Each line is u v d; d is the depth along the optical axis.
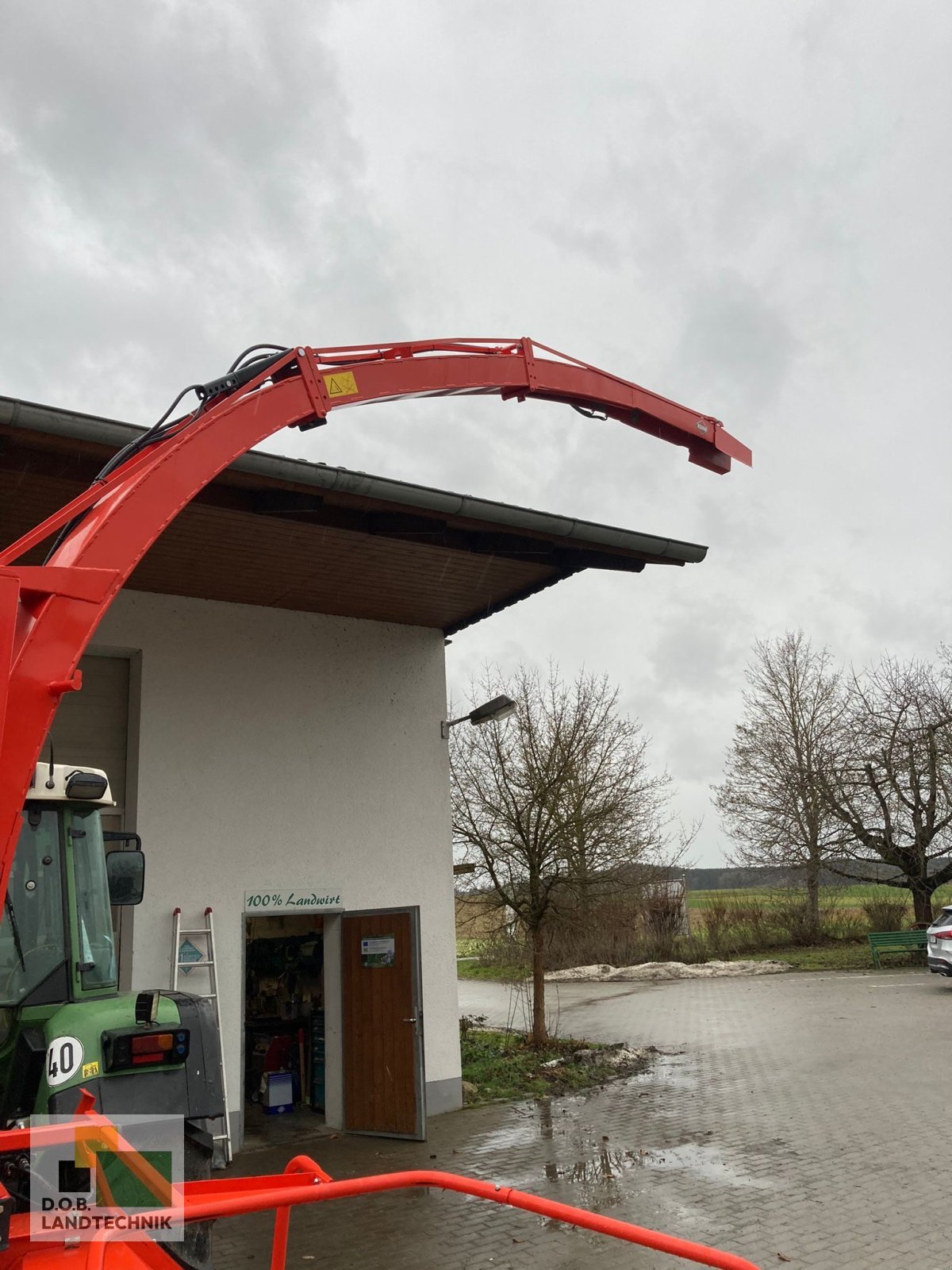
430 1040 10.18
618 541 8.42
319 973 10.57
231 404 4.57
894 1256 5.72
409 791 10.54
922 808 26.62
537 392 6.08
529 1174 7.68
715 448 6.88
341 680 10.31
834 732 28.48
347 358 5.25
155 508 3.97
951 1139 8.23
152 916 8.66
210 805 9.17
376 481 7.08
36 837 4.62
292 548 8.35
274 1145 8.91
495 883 13.36
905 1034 13.74
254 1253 6.13
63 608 3.27
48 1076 3.88
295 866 9.58
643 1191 7.12
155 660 9.15
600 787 13.52
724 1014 16.78
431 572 9.21
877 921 27.42
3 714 3.03
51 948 4.51
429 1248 6.14
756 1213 6.55
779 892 28.75
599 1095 10.75
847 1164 7.62
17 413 5.54
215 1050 4.52
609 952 25.55
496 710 10.37
